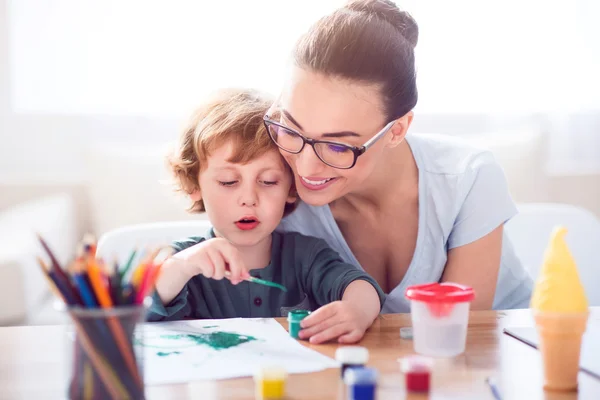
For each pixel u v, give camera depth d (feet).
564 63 9.87
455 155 4.74
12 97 9.12
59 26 9.10
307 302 4.32
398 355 2.99
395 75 3.73
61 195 8.84
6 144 9.13
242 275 3.52
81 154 9.18
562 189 9.93
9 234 6.80
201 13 9.19
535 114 9.84
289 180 4.21
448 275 4.67
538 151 8.91
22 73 9.10
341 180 3.85
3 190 8.88
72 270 2.40
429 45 9.66
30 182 8.91
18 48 9.08
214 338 3.20
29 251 6.28
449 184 4.59
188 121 4.37
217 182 4.08
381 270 4.86
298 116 3.64
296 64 3.68
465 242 4.61
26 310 6.08
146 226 5.29
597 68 9.91
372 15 3.87
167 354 2.97
